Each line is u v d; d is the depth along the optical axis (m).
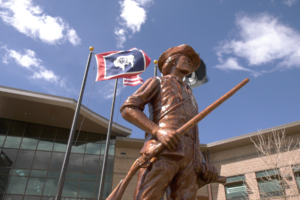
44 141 22.22
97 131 23.53
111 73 11.83
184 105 1.82
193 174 1.66
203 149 23.31
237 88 1.77
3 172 19.97
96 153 22.59
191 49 2.14
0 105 20.59
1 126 21.81
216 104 1.67
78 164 21.75
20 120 22.50
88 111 21.28
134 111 1.72
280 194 17.39
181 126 1.70
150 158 1.54
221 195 21.00
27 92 19.80
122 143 23.20
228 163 22.22
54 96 20.23
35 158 21.23
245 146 21.92
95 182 21.23
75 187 20.66
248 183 20.03
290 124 19.52
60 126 23.20
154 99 1.89
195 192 1.62
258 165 20.27
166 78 1.95
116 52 12.35
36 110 21.17
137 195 1.47
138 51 12.19
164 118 1.72
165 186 1.51
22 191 19.53
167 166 1.53
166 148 1.55
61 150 22.20
